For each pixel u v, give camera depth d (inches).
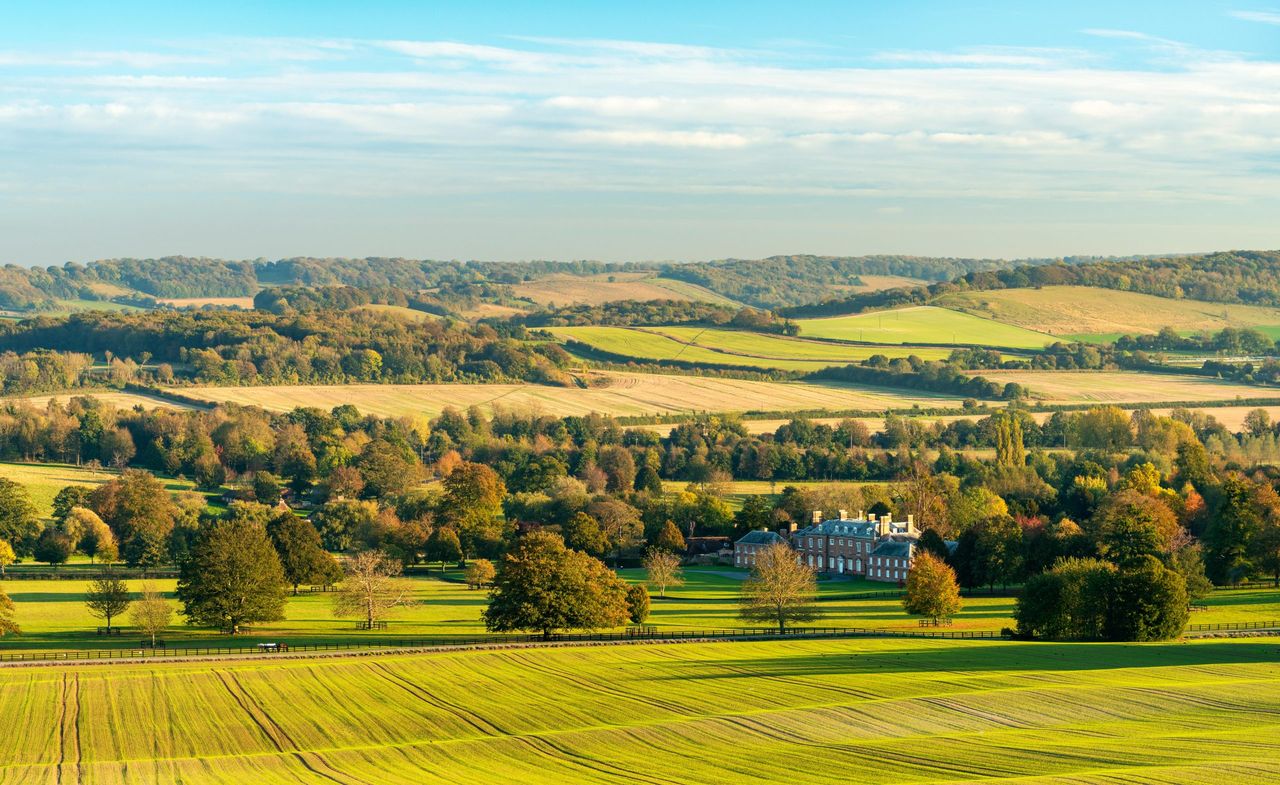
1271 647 6122.1
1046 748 4252.0
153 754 4500.5
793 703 5007.4
